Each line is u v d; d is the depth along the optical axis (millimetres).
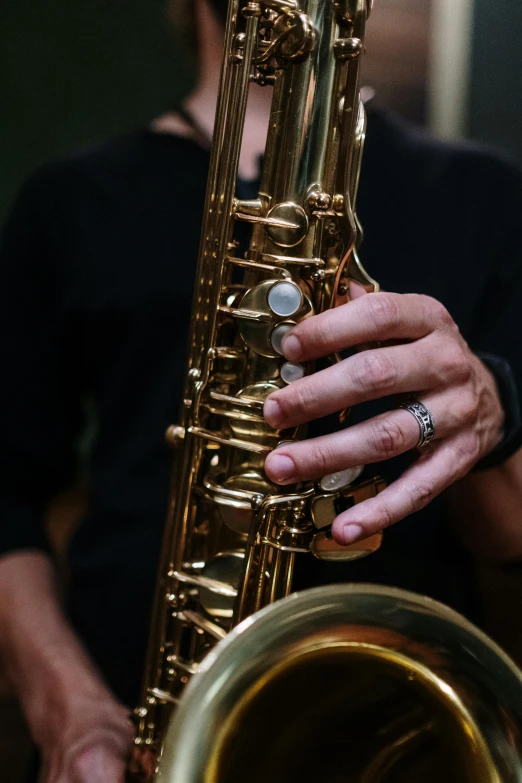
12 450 1136
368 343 721
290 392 643
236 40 746
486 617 1301
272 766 702
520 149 1737
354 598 659
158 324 1047
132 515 1029
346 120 724
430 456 680
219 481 776
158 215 1061
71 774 866
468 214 1015
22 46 2152
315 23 721
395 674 715
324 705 719
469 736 698
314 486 703
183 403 796
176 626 821
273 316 707
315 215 728
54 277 1101
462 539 1005
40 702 967
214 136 771
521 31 1700
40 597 1067
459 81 1723
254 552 732
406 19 1712
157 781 594
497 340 999
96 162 1102
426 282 999
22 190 1148
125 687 1003
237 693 646
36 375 1129
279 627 649
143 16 2152
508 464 913
